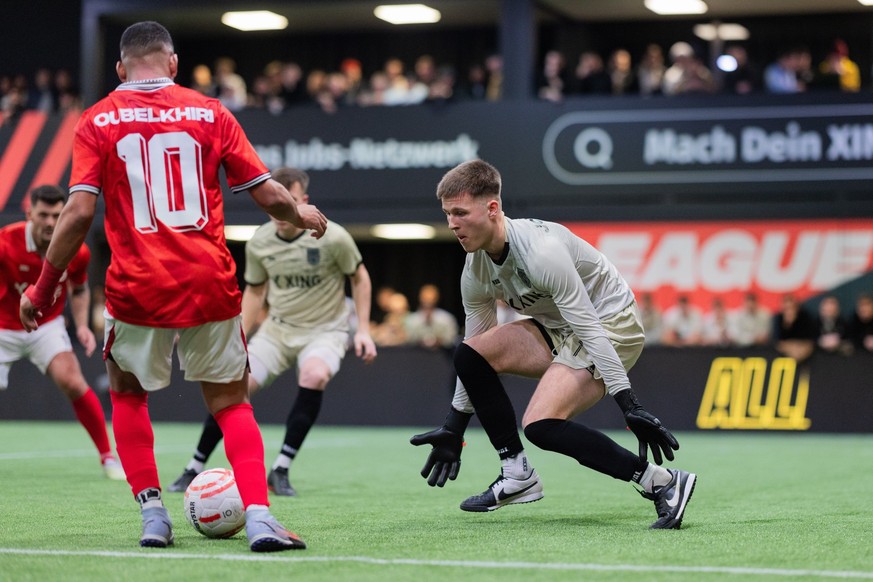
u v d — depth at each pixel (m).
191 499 12.39
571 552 11.49
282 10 49.66
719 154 42.44
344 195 45.41
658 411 38.50
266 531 11.32
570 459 26.02
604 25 51.66
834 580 9.90
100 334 45.09
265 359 19.41
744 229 43.06
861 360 37.06
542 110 43.91
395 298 43.28
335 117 45.50
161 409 40.88
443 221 44.69
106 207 11.35
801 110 41.78
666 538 12.62
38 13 57.97
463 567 10.48
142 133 11.22
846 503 17.06
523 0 44.69
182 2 48.28
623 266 43.97
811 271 42.50
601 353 12.77
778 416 37.53
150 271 11.13
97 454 26.52
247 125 46.09
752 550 11.70
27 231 20.12
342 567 10.45
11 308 20.52
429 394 40.03
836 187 41.53
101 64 48.84
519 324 13.91
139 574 10.04
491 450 29.89
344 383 40.62
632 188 43.09
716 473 22.94
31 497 17.23
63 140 46.94
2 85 55.66
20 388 41.88
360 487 19.67
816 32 50.31
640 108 43.06
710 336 40.44
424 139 44.84
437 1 47.22
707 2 48.09
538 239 12.84
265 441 32.12
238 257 52.41
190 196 11.25
